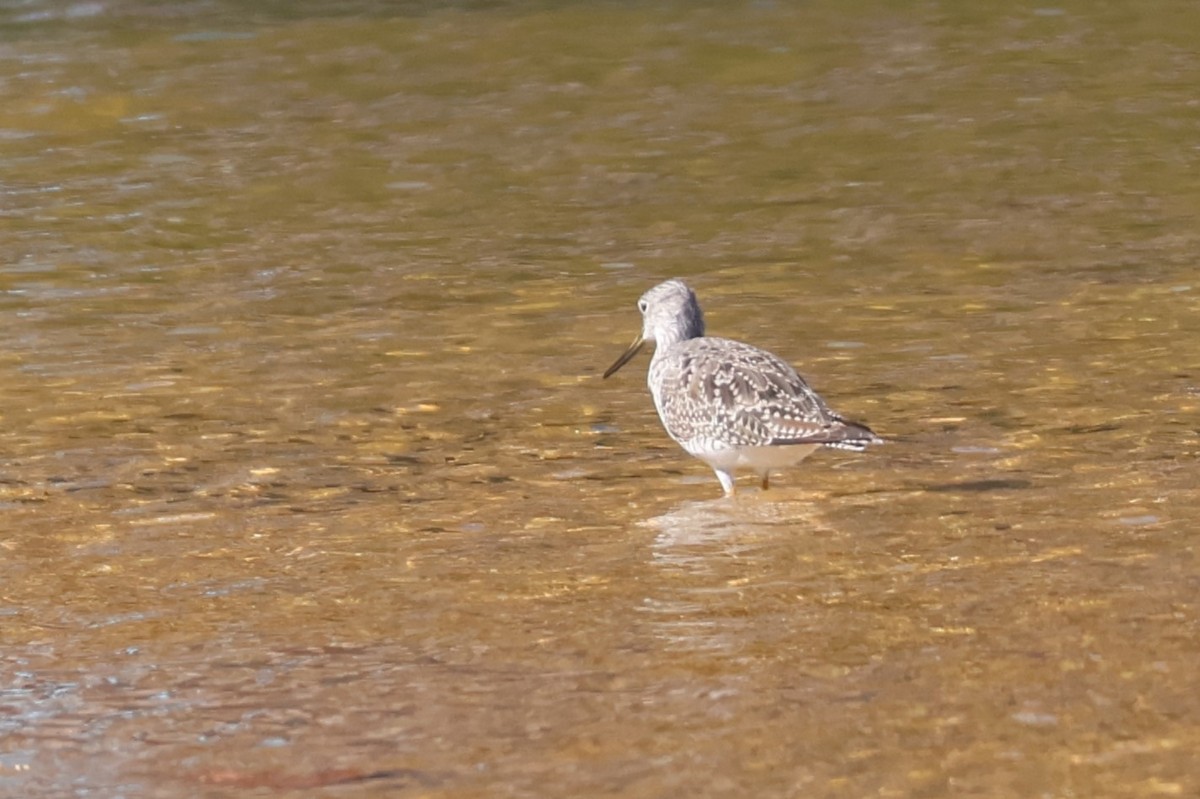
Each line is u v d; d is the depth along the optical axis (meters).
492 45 34.97
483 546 12.30
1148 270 19.86
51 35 36.12
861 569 11.52
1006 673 9.69
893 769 8.62
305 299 19.80
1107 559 11.41
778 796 8.40
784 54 33.56
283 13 38.22
